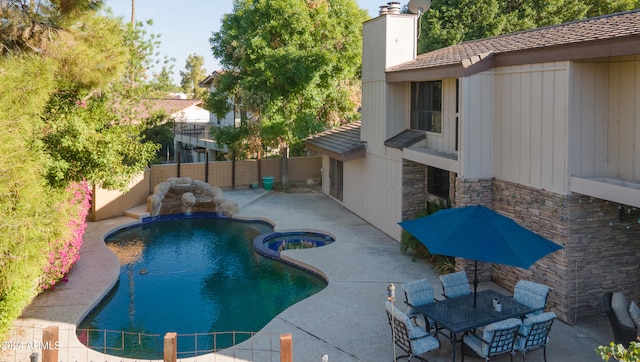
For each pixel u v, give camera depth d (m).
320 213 23.77
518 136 12.94
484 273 14.37
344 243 18.59
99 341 11.74
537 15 35.47
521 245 9.20
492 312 9.96
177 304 14.12
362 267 15.88
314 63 26.33
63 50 12.76
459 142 14.05
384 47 19.30
